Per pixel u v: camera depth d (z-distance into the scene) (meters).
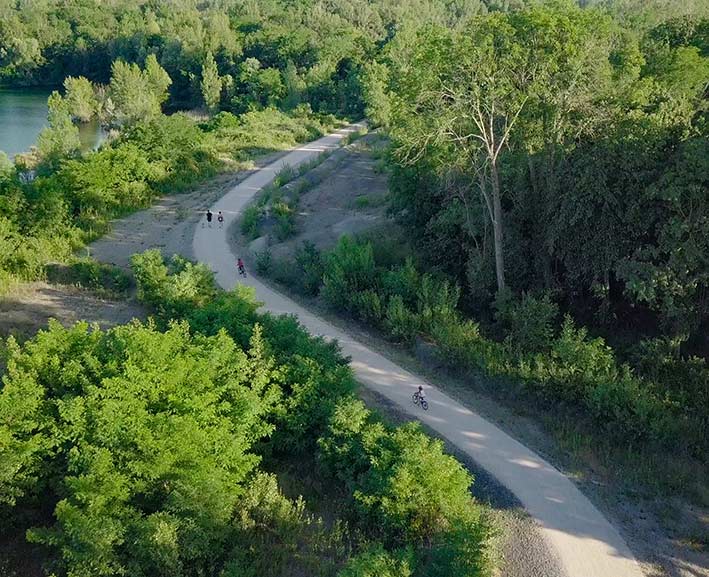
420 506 16.52
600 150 24.27
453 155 28.62
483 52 24.47
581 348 22.09
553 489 18.58
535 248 28.59
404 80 26.50
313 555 16.48
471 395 23.48
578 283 27.77
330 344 22.86
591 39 24.72
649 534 16.86
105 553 14.63
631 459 19.47
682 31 42.50
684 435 19.59
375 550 14.88
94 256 38.97
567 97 24.91
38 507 18.02
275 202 45.19
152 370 18.14
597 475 19.06
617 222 24.55
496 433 21.22
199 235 41.66
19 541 17.33
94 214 45.19
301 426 19.81
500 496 18.33
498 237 27.08
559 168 26.20
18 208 39.12
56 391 18.69
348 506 18.09
